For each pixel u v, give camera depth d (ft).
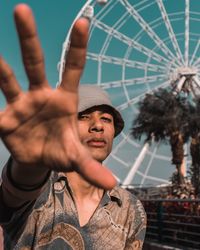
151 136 71.00
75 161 4.84
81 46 4.91
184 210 30.55
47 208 7.35
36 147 4.92
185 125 67.26
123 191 8.52
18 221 6.15
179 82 107.45
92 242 7.66
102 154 8.45
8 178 5.44
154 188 68.13
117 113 8.68
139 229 8.31
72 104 4.94
